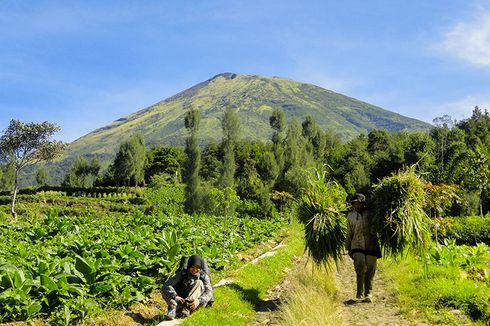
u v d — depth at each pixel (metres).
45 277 8.23
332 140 113.19
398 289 10.54
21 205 59.16
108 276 9.38
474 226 26.73
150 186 90.94
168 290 8.90
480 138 98.69
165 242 12.05
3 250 12.41
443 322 7.89
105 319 8.23
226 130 61.41
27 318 7.71
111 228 18.91
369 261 10.45
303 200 11.66
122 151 100.19
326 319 8.02
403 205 10.23
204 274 9.45
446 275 11.01
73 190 82.81
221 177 57.62
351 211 10.79
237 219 29.67
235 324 8.79
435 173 60.12
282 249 19.08
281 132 75.31
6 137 60.69
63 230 17.09
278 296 11.59
